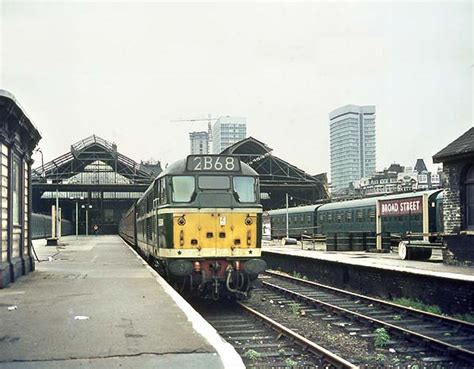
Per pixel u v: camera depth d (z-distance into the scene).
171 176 13.97
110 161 66.56
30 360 6.03
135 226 29.44
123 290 11.93
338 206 40.44
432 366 8.58
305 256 22.36
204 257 13.72
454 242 17.25
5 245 13.23
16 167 14.62
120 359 6.10
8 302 10.18
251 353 8.99
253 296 16.81
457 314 12.90
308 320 12.73
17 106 12.61
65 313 8.98
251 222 14.11
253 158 54.53
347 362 8.04
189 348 6.57
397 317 12.70
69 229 74.31
